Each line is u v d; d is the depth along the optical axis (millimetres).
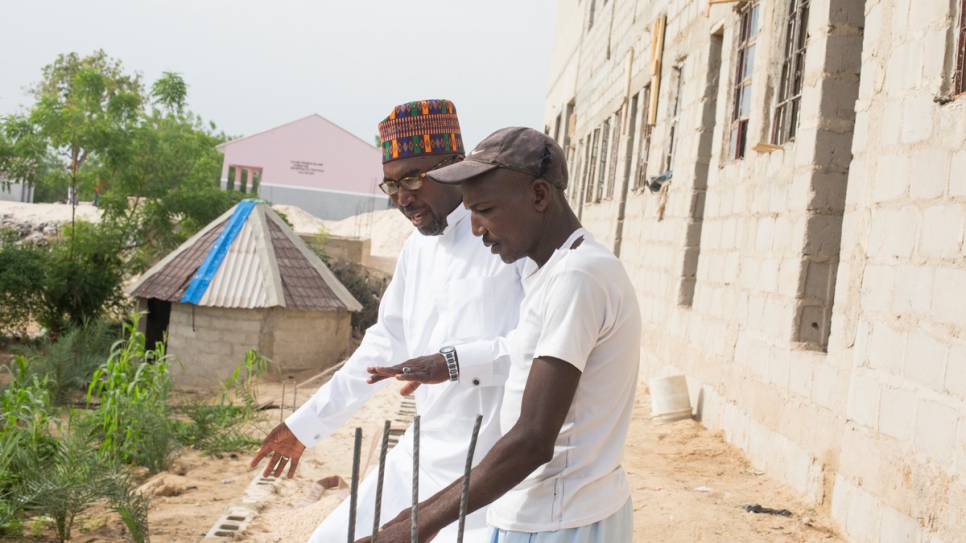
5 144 21281
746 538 4855
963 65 4316
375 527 1810
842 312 5398
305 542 5031
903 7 4859
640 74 13234
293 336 16656
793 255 6336
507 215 2135
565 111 24406
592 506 2098
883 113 5027
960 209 4137
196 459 8188
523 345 2170
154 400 8859
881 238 4918
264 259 16969
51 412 9281
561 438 2094
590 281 2020
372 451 4914
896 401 4570
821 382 5609
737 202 7789
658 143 11562
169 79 22844
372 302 22531
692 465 6613
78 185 22062
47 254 21203
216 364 16375
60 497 5730
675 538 4828
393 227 44250
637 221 12461
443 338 3068
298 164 54031
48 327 20094
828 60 6098
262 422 9930
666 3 11727
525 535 2104
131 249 22453
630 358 2145
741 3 8219
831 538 4898
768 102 7164
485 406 2920
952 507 3949
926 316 4344
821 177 6152
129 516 5422
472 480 1974
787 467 6016
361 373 3367
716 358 7898
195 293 16375
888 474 4551
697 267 9070
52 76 45281
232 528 5336
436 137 3051
